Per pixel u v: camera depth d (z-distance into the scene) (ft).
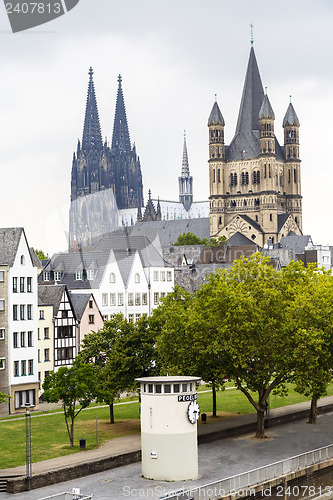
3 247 339.16
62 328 369.09
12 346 333.21
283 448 242.37
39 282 379.35
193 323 251.19
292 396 344.90
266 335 247.91
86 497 173.88
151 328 278.87
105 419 291.38
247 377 251.60
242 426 269.03
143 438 208.33
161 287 419.33
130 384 272.10
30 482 197.47
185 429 205.46
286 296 262.67
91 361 300.20
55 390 236.02
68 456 222.48
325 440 254.88
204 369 256.32
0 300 329.93
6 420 298.56
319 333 248.52
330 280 287.48
